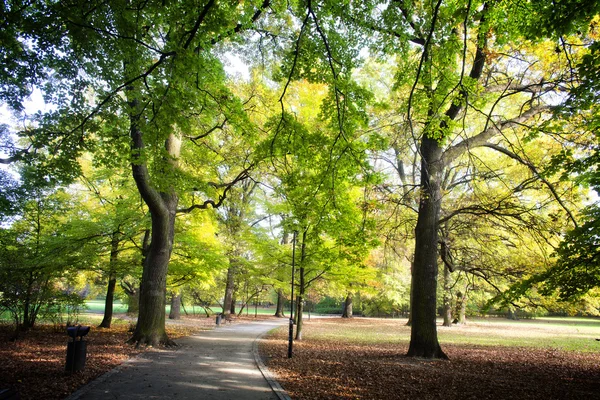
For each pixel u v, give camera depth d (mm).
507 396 8008
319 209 10078
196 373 9367
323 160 9484
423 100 10039
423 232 13430
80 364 8703
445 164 13797
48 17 6949
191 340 16484
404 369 10672
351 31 8758
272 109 14945
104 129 11320
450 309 31094
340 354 13453
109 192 21266
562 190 12883
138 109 9781
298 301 18812
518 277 14211
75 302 16047
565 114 7648
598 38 9516
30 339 13727
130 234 16828
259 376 9336
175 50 7164
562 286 8492
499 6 7012
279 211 19328
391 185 14680
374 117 16266
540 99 12688
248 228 21016
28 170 12914
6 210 13961
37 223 17172
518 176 16453
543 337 22688
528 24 6766
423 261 13281
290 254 18766
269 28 12984
